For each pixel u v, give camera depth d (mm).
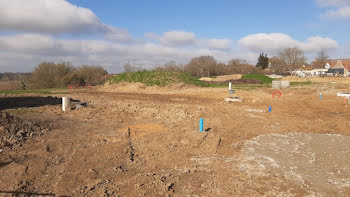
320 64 65375
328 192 4496
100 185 4750
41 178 5035
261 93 21281
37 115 10898
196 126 9312
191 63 70000
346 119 10539
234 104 15680
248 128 9117
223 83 35094
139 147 7078
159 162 5980
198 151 6703
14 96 19391
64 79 41656
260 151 6656
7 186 4664
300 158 6113
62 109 12406
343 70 63812
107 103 15570
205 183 4852
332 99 16984
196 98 19141
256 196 4367
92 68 49344
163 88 26344
